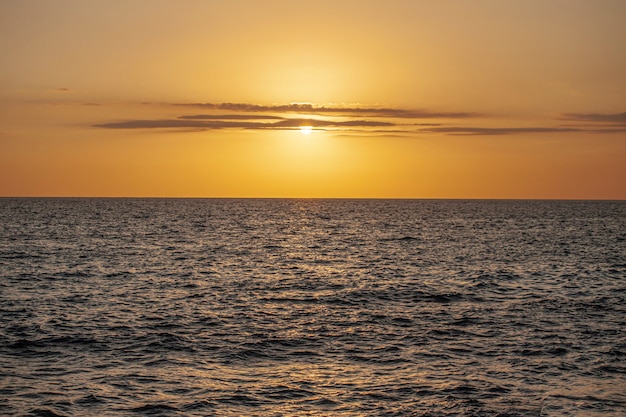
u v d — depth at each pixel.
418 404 23.83
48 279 52.97
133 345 31.53
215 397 24.38
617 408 23.56
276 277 56.09
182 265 64.12
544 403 23.92
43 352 30.08
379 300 44.72
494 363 28.95
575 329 35.66
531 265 66.25
